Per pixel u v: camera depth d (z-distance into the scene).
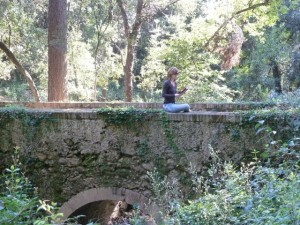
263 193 3.85
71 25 18.61
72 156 6.95
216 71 14.84
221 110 8.58
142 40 21.25
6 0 15.27
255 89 17.42
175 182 5.95
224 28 13.79
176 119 6.20
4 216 3.17
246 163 5.75
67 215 6.98
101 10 17.31
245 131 5.75
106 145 6.71
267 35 17.39
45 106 10.19
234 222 3.80
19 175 7.21
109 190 6.73
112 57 20.53
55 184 7.08
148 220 6.29
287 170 4.12
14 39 17.00
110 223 9.97
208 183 5.93
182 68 14.52
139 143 6.49
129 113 6.50
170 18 15.59
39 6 18.27
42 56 18.28
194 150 6.12
